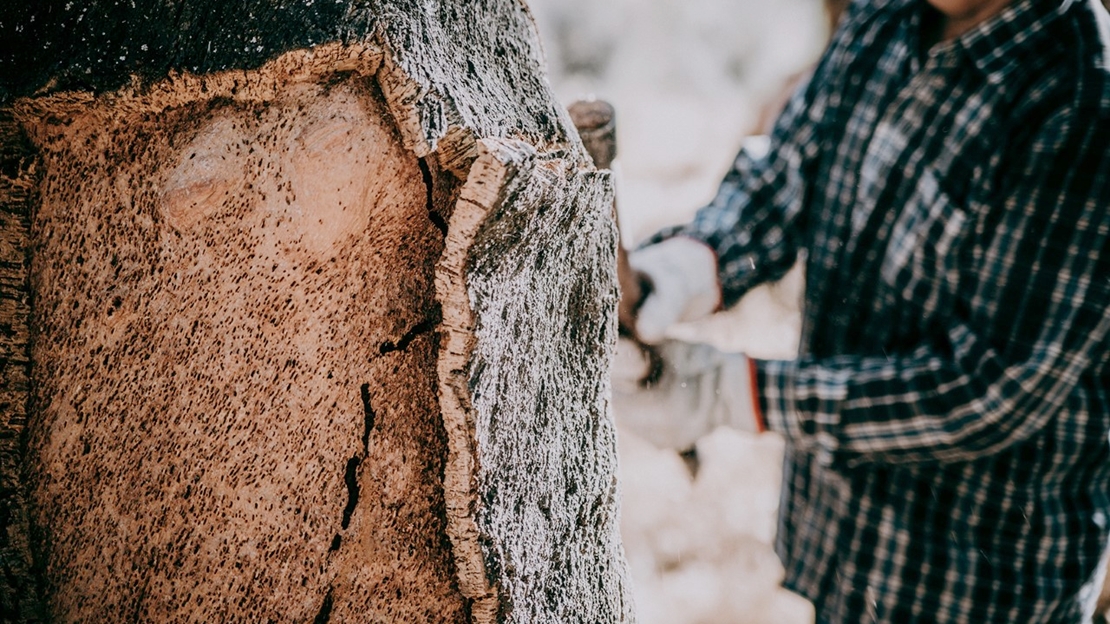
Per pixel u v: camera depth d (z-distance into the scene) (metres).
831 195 1.71
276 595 1.22
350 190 1.15
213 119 1.17
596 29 8.34
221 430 1.21
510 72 1.25
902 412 1.51
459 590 1.21
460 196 1.14
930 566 1.61
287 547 1.21
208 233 1.19
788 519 1.80
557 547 1.29
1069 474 1.58
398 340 1.18
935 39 1.65
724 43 8.09
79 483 1.26
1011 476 1.56
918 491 1.61
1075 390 1.53
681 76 7.93
